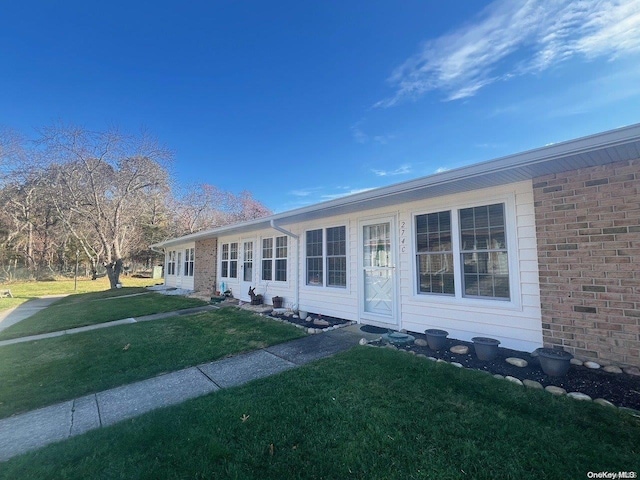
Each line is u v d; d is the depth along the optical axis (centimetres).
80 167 1836
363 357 422
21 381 397
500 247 468
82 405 326
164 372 414
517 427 245
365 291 677
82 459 227
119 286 1902
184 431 257
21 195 2505
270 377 370
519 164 371
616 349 359
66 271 3011
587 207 382
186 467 212
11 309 1210
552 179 410
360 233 683
